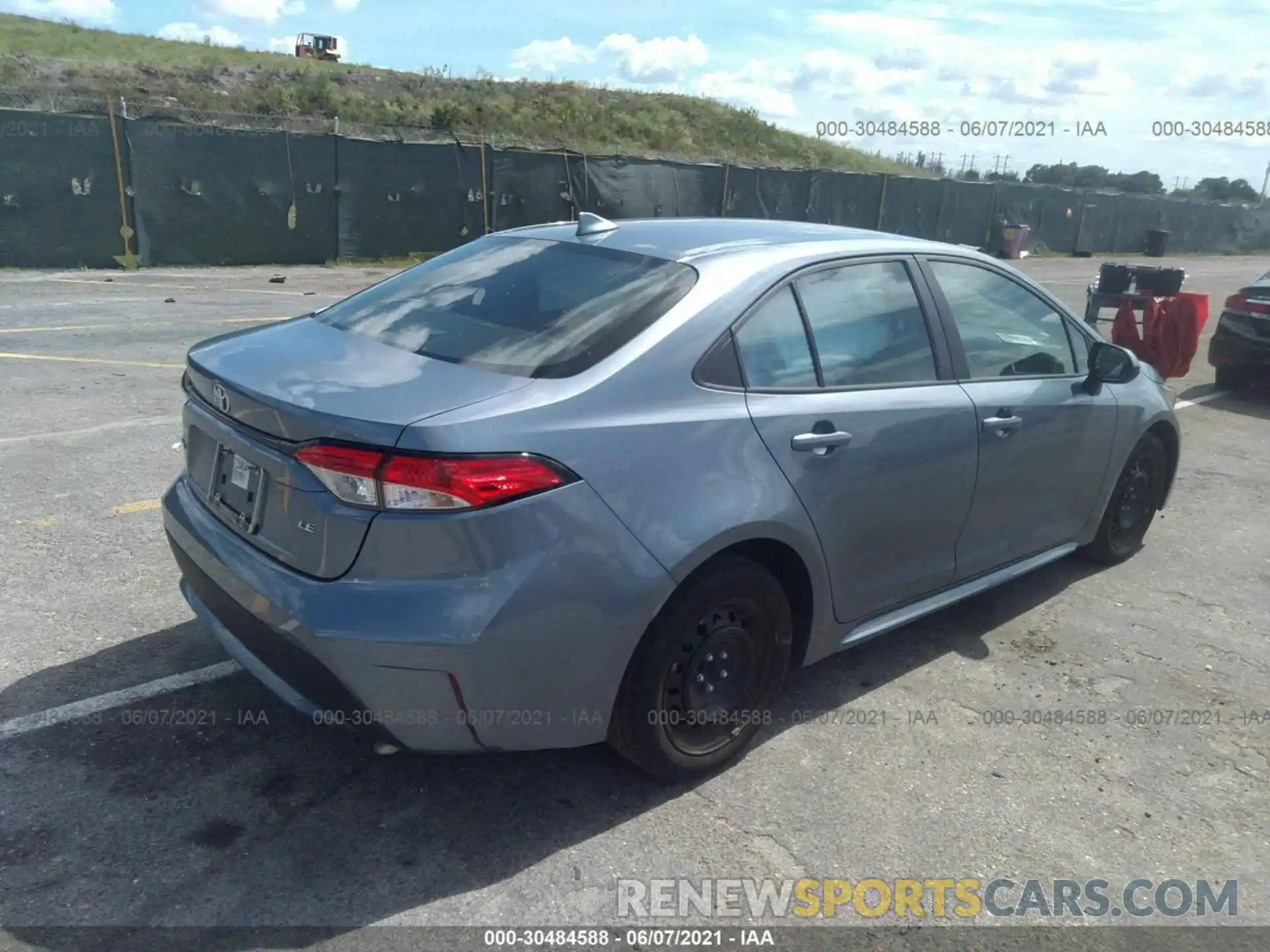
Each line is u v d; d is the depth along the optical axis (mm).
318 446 2629
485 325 3184
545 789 3217
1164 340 10578
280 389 2820
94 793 3059
